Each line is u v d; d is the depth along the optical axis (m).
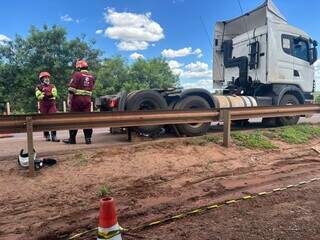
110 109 10.24
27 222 4.94
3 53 31.89
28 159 6.34
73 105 8.60
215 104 10.52
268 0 11.84
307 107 11.50
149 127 9.30
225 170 7.52
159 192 6.12
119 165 6.95
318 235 4.58
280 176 7.30
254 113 9.80
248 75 12.53
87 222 4.97
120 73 46.72
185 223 4.97
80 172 6.52
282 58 12.15
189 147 8.28
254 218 5.13
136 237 4.53
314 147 9.70
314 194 6.18
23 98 31.06
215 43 14.00
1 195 5.63
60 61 32.31
